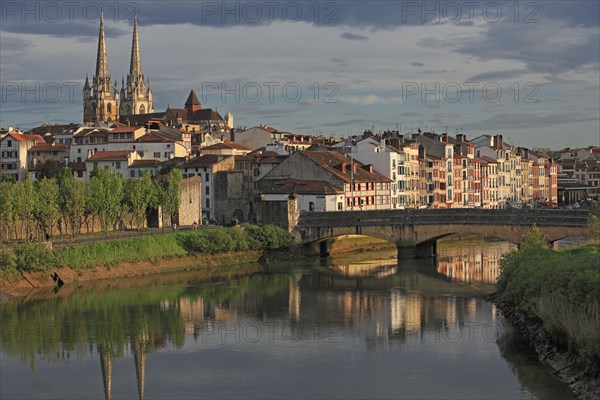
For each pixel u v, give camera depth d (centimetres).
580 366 8806
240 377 9462
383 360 10031
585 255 11281
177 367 9919
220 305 13625
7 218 16850
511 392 8681
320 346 10788
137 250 17188
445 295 14288
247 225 19538
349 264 18712
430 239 19488
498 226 18125
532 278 11356
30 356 10475
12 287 14638
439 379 9231
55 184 18500
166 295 14550
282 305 13588
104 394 9006
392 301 13788
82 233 18812
